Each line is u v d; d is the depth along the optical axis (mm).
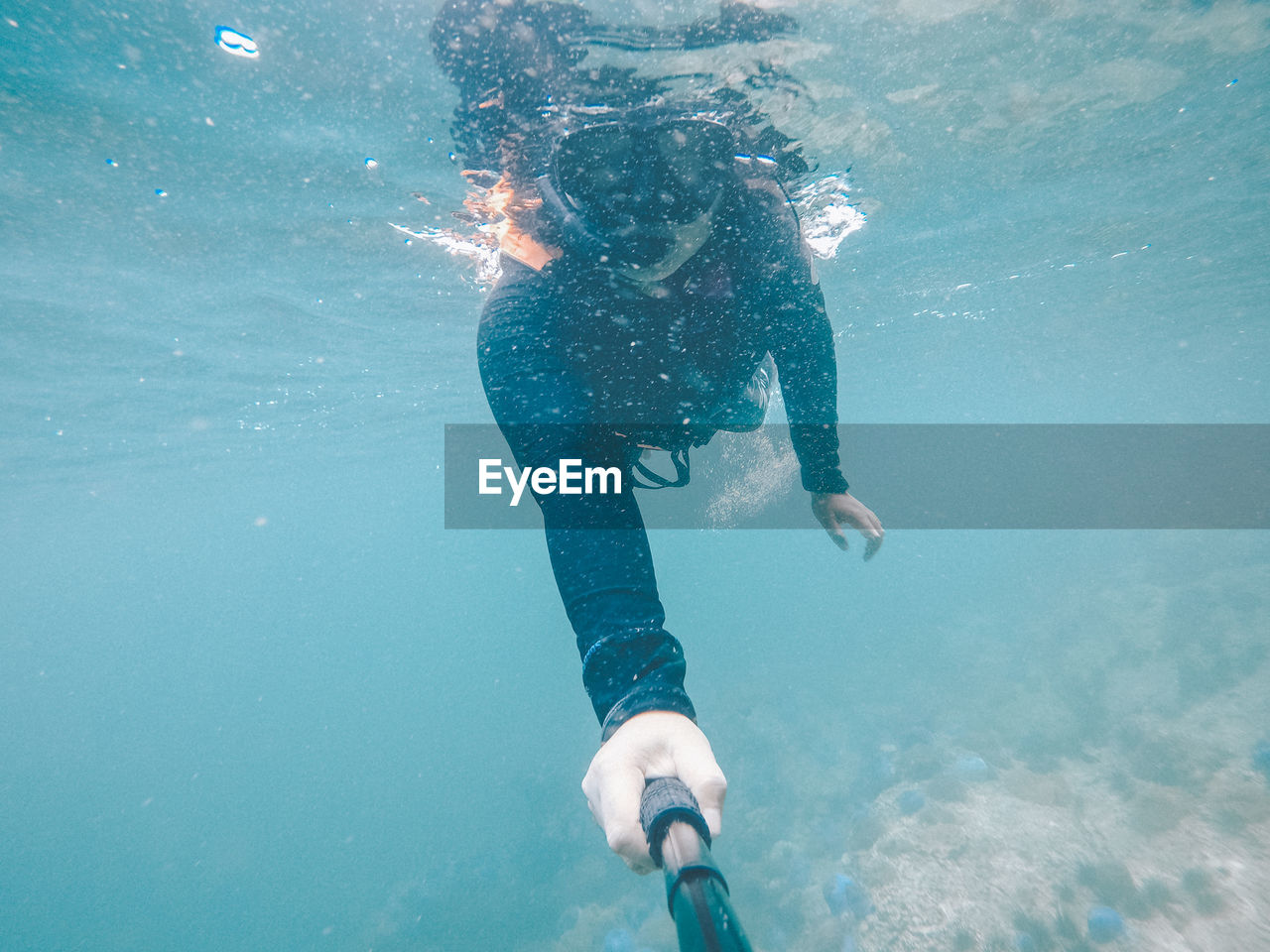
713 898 581
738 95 4035
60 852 33000
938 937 8609
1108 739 12680
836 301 11484
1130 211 9266
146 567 74000
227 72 3607
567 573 1160
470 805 24688
